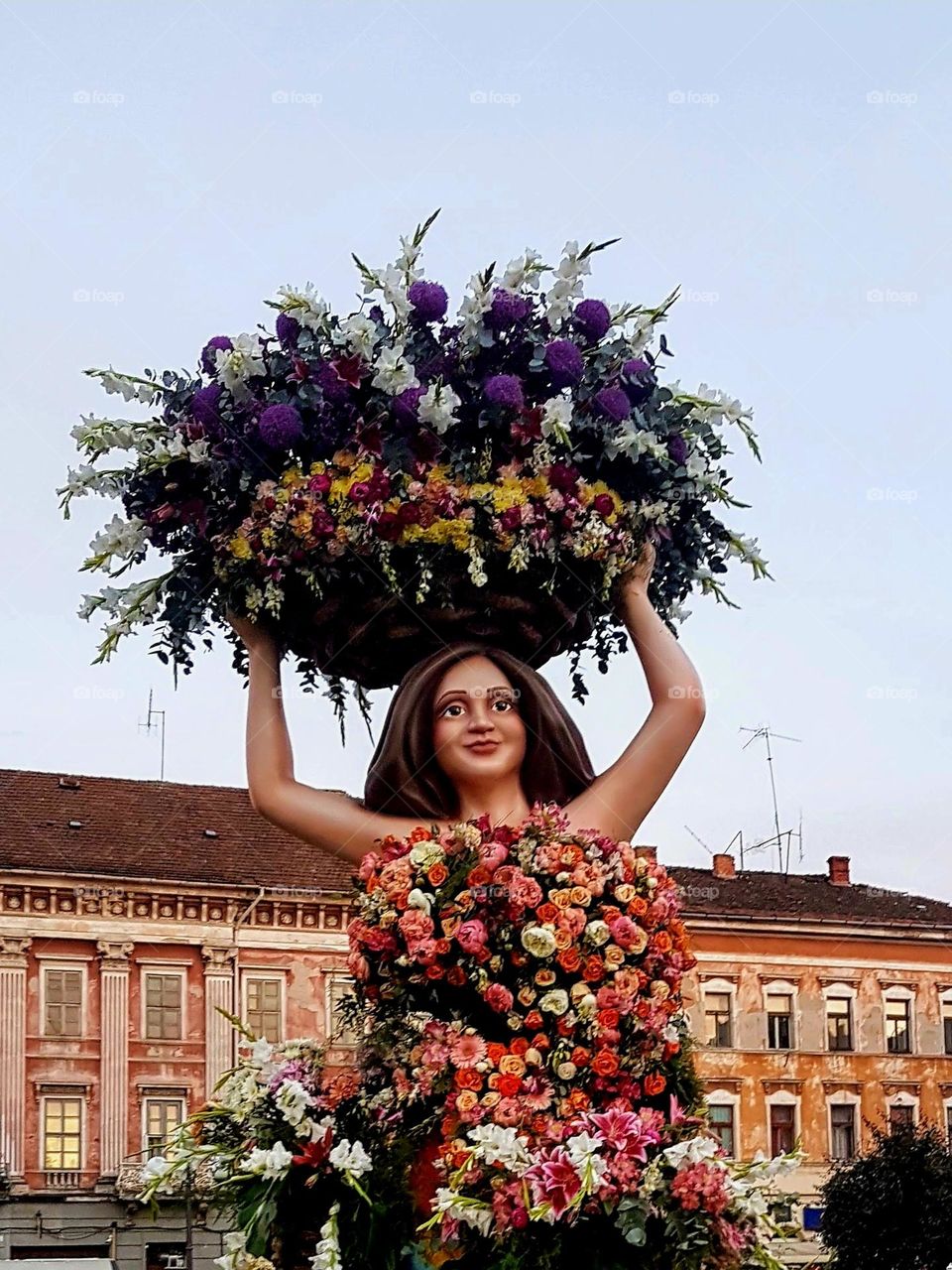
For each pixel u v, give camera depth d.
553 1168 4.29
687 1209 4.30
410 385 4.95
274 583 4.99
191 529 5.11
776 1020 34.66
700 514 5.32
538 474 4.98
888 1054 35.28
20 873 30.50
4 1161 29.64
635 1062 4.65
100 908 30.91
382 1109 4.59
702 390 5.26
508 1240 4.32
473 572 4.87
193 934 31.14
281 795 5.17
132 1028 30.66
